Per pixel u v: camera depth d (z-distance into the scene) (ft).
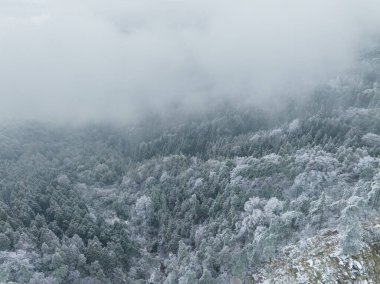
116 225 433.89
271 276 296.92
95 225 421.59
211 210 427.33
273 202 373.40
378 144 491.72
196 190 486.79
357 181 392.68
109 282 342.44
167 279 335.06
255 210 373.61
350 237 279.90
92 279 333.83
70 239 380.99
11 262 326.85
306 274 282.77
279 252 312.91
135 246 421.18
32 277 315.58
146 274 380.78
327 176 407.85
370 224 299.79
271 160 474.08
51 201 463.42
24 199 458.50
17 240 360.48
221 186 464.24
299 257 299.17
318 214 328.49
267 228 342.64
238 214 395.14
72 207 458.91
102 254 362.74
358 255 277.23
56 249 343.05
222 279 314.55
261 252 315.58
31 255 344.28
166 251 420.36
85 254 362.74
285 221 329.11
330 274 274.98
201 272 326.44
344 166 420.77
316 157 443.73
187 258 347.97
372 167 391.86
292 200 371.15
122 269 376.27
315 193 390.42
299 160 451.94
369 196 319.27
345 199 345.31
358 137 531.09
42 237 374.84
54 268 333.01
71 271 333.62
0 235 349.41
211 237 367.86
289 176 430.20
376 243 283.38
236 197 411.95
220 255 330.13
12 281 312.91
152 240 453.17
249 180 447.01
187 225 428.97
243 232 361.51
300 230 327.26
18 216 420.77
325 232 312.09
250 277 306.55
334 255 284.82
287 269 294.46
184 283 311.88
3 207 426.92
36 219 415.85
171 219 457.68
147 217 488.44
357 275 269.03
